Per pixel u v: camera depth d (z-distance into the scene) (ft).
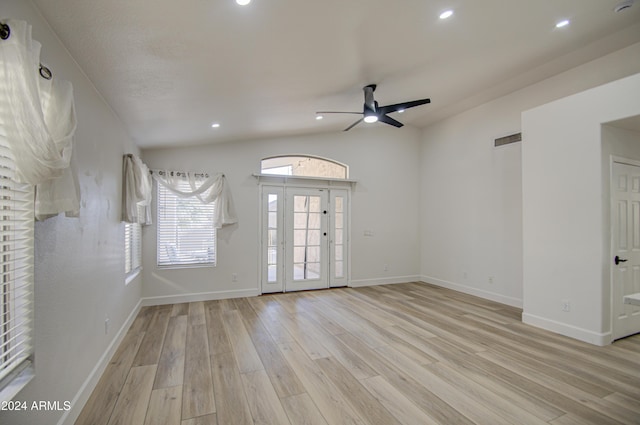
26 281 4.88
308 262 18.78
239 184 17.21
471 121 17.67
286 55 8.47
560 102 11.62
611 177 10.77
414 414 6.81
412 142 21.45
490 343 10.70
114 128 10.25
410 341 10.88
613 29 10.23
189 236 16.22
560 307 11.59
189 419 6.62
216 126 13.75
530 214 12.60
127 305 11.94
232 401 7.28
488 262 16.66
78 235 6.94
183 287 15.98
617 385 7.99
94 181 8.13
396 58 10.15
